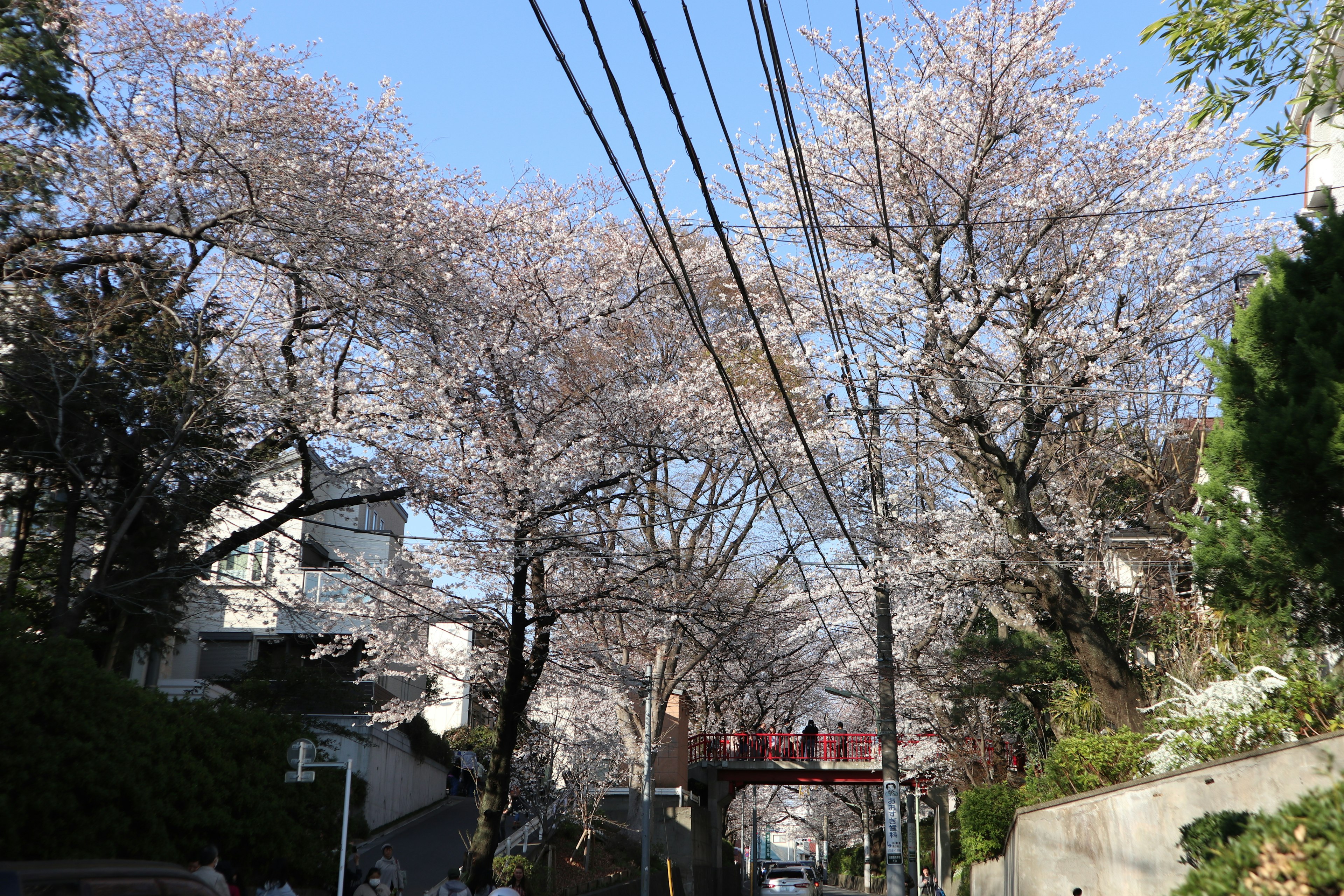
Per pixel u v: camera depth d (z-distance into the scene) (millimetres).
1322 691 12453
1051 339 16719
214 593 19141
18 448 15383
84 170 14117
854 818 57281
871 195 18594
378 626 20531
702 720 36375
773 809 65500
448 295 15586
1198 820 10320
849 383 16578
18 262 13211
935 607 23750
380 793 30047
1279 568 9312
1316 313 9055
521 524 16641
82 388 14414
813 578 25141
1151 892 12781
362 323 15125
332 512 31453
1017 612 25484
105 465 15758
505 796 17062
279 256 14555
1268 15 8906
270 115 14375
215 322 15523
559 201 20547
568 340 18438
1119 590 22844
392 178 15148
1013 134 18391
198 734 14906
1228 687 13719
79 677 12023
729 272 23672
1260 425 8953
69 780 11617
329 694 29312
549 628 17750
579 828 29328
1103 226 17766
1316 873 6012
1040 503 22156
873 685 27734
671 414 19422
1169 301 17188
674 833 30781
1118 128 17953
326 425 14805
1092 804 14602
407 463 15820
